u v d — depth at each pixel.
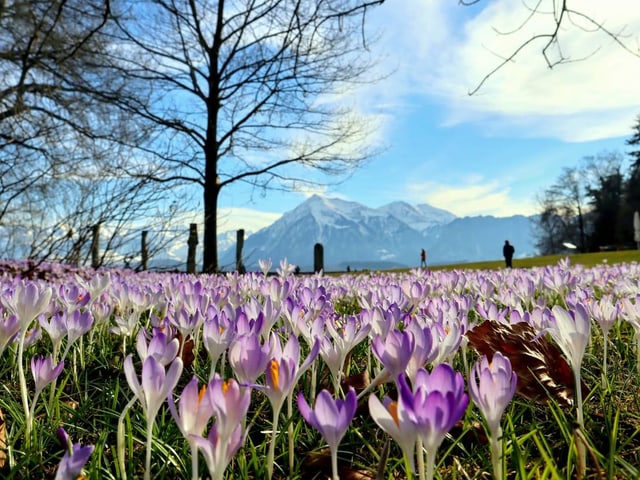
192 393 0.84
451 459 1.35
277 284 2.30
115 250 10.14
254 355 1.03
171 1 17.36
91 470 1.12
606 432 1.42
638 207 71.81
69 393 2.01
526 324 1.82
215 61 19.00
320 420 0.83
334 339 1.39
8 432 1.54
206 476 1.22
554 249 92.12
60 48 14.09
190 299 2.22
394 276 6.24
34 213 11.91
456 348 1.37
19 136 14.27
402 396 0.77
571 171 84.56
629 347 2.42
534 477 1.16
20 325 1.37
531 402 1.56
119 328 2.35
